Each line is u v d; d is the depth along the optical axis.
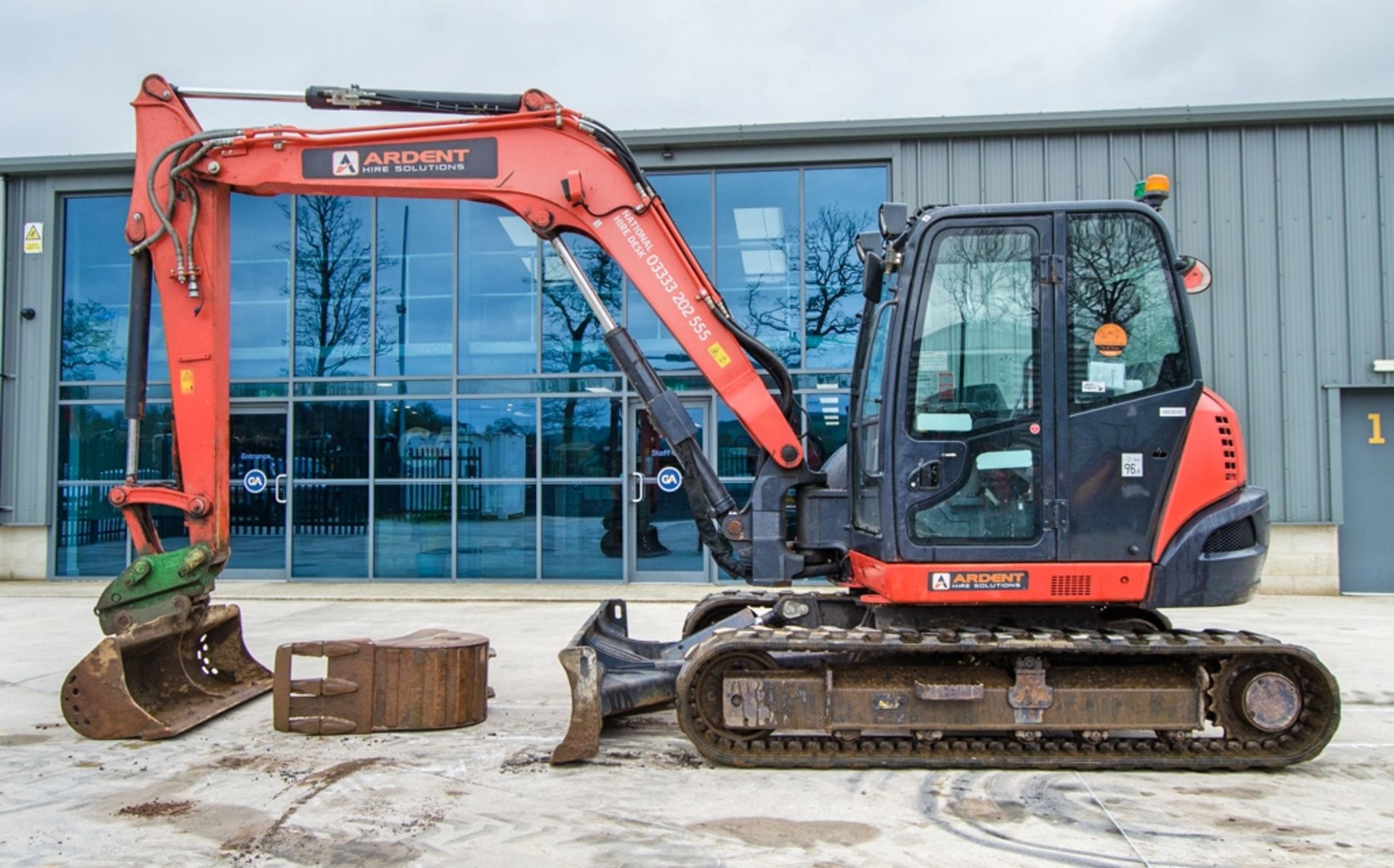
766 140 11.79
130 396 5.75
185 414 5.68
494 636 8.56
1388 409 11.37
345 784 4.49
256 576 12.64
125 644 5.31
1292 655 4.49
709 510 5.63
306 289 12.72
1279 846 3.74
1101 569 4.57
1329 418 11.16
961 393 4.70
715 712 4.73
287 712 5.36
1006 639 4.54
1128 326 4.70
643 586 11.88
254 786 4.47
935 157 11.69
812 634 4.67
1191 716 4.55
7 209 13.09
